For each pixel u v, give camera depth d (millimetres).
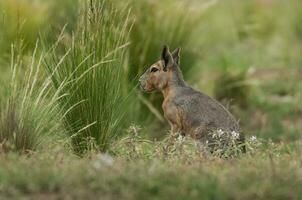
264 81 21734
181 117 13203
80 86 12797
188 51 16969
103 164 10625
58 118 12711
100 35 12914
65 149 12609
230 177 10195
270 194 9781
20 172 10109
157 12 16422
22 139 12203
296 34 25953
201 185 9789
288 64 23859
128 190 9680
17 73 13141
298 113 19469
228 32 25453
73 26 15477
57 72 12891
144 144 13281
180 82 13547
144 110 16266
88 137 12609
